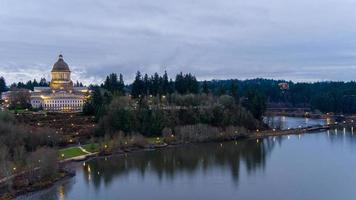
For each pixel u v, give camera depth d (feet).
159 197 517.96
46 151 609.42
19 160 604.90
